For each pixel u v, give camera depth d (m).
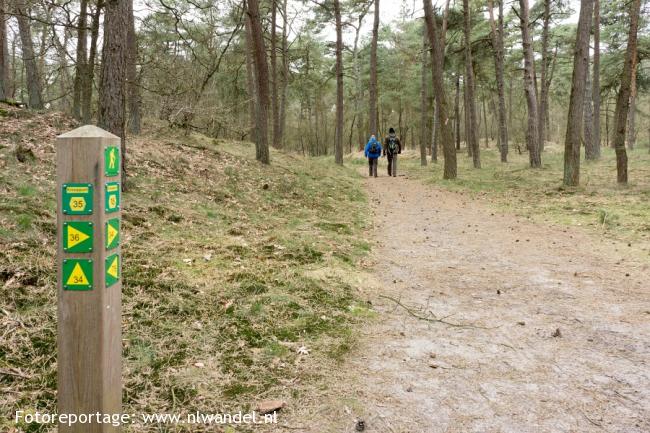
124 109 7.17
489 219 9.71
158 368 3.19
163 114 15.52
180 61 15.07
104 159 1.97
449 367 3.49
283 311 4.32
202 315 4.04
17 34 17.61
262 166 13.09
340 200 11.61
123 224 5.86
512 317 4.50
